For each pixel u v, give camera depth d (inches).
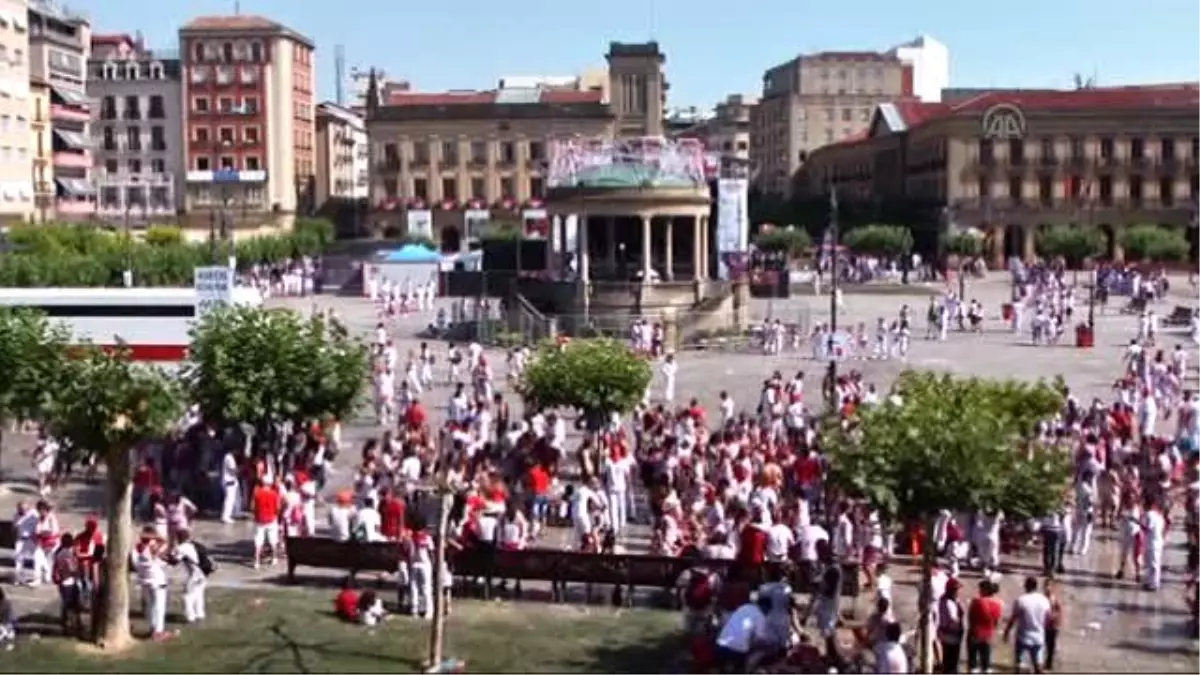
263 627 986.1
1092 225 5088.6
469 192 5753.0
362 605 999.0
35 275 2851.9
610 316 2630.4
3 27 3607.3
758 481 1187.3
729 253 3176.7
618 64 6053.2
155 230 4188.0
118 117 5728.3
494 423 1622.8
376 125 5762.8
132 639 957.2
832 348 2265.0
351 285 3961.6
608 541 1098.7
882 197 5890.8
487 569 1050.7
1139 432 1710.1
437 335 2758.4
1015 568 1171.9
